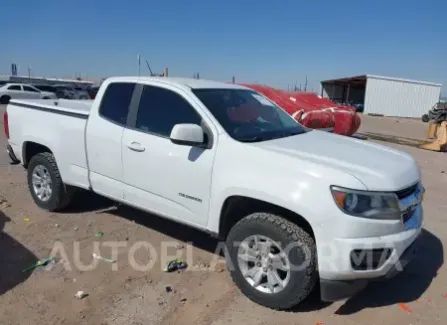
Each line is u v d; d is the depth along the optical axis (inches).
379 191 127.6
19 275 159.2
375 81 1749.5
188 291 152.5
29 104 224.8
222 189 146.1
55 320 133.0
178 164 158.9
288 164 134.7
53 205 219.5
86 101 261.9
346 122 512.4
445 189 316.8
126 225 211.0
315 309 142.3
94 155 191.0
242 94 186.9
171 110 167.9
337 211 124.6
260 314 138.9
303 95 522.9
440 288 159.6
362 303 147.3
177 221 165.5
